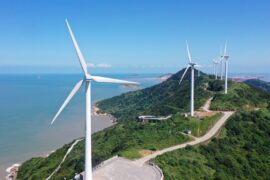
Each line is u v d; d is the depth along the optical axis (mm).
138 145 105562
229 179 89000
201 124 127438
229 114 145250
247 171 96750
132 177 75500
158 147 103000
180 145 107125
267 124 129500
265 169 100375
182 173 84250
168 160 89562
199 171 88500
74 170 112375
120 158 89812
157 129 126375
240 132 121625
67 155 145000
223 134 119500
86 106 68312
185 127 123938
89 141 68125
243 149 110562
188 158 94875
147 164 85562
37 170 142250
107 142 131625
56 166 134625
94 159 110750
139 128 137000
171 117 139625
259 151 110188
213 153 102938
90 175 68688
